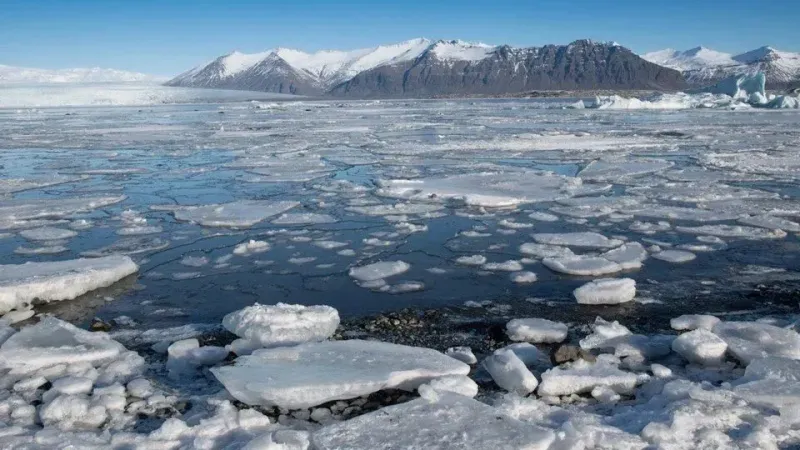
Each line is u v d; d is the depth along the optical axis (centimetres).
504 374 415
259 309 517
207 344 500
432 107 6256
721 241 780
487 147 1970
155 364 464
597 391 396
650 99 5253
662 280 639
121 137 2608
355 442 319
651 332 509
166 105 8544
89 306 598
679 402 356
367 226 906
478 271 684
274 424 360
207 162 1712
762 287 611
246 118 4222
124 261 697
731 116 3556
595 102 5181
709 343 434
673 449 309
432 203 1068
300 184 1306
